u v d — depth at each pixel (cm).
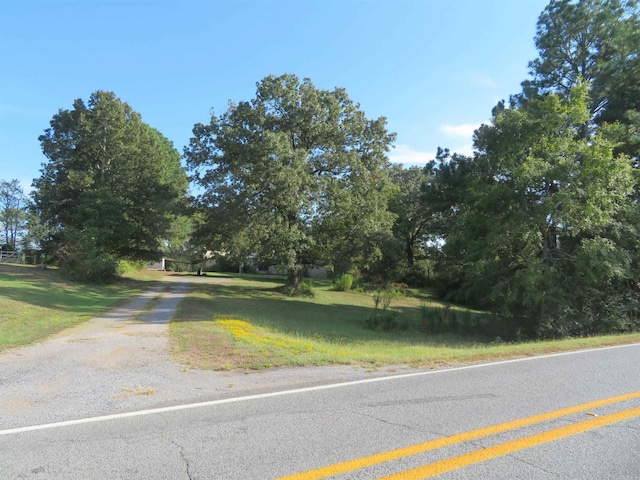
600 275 1933
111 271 3334
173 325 1485
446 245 2722
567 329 2009
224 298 2905
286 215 3206
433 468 385
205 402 586
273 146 2816
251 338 1202
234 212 3041
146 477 369
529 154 2122
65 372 781
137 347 1047
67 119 3822
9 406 575
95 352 983
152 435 464
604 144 1950
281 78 3294
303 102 3291
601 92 2388
